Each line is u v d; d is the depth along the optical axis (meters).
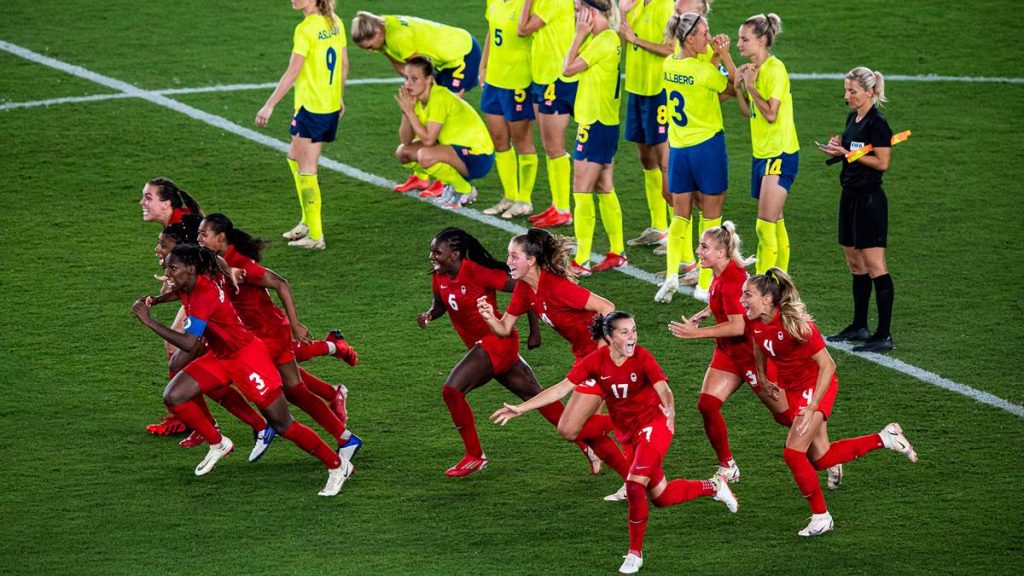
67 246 50.84
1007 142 60.62
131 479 35.97
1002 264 49.00
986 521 33.22
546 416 36.47
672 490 32.31
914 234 51.69
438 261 35.53
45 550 31.94
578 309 34.69
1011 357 42.28
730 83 44.88
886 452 37.09
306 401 36.25
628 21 48.59
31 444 37.66
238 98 66.12
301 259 50.25
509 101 52.44
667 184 49.62
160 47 72.50
